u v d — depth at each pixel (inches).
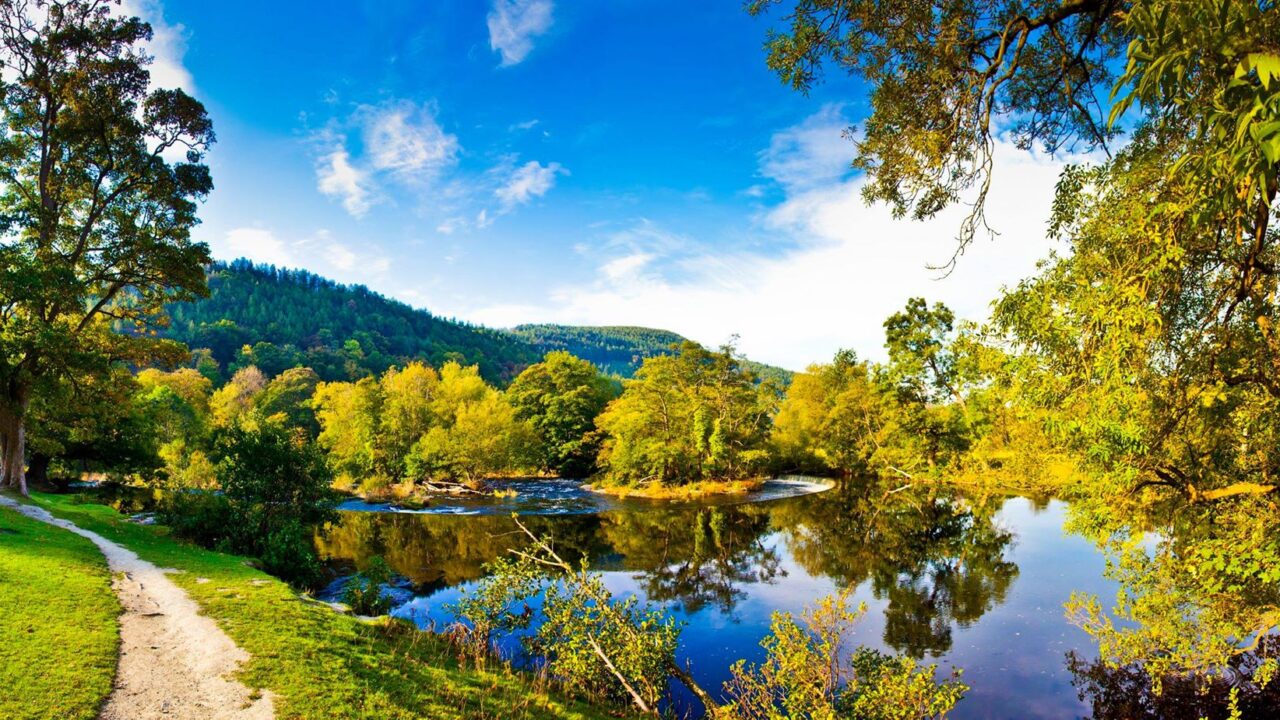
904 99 296.8
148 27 911.7
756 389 2418.8
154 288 1026.7
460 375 2620.6
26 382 839.7
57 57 863.1
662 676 438.0
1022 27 254.4
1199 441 345.4
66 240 908.0
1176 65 121.0
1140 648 401.4
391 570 808.3
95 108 876.0
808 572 864.3
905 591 762.8
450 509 1381.6
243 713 275.6
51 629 341.1
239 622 394.0
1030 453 565.3
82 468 1397.6
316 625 407.5
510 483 2053.4
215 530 772.0
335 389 2361.0
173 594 449.7
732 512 1419.8
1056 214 344.2
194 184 963.3
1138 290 259.0
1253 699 443.8
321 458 839.1
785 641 357.4
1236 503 339.6
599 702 404.8
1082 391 295.6
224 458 807.1
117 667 310.8
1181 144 262.7
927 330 1678.2
